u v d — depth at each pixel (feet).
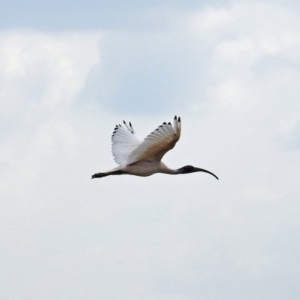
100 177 158.20
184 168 163.22
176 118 155.22
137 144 159.94
